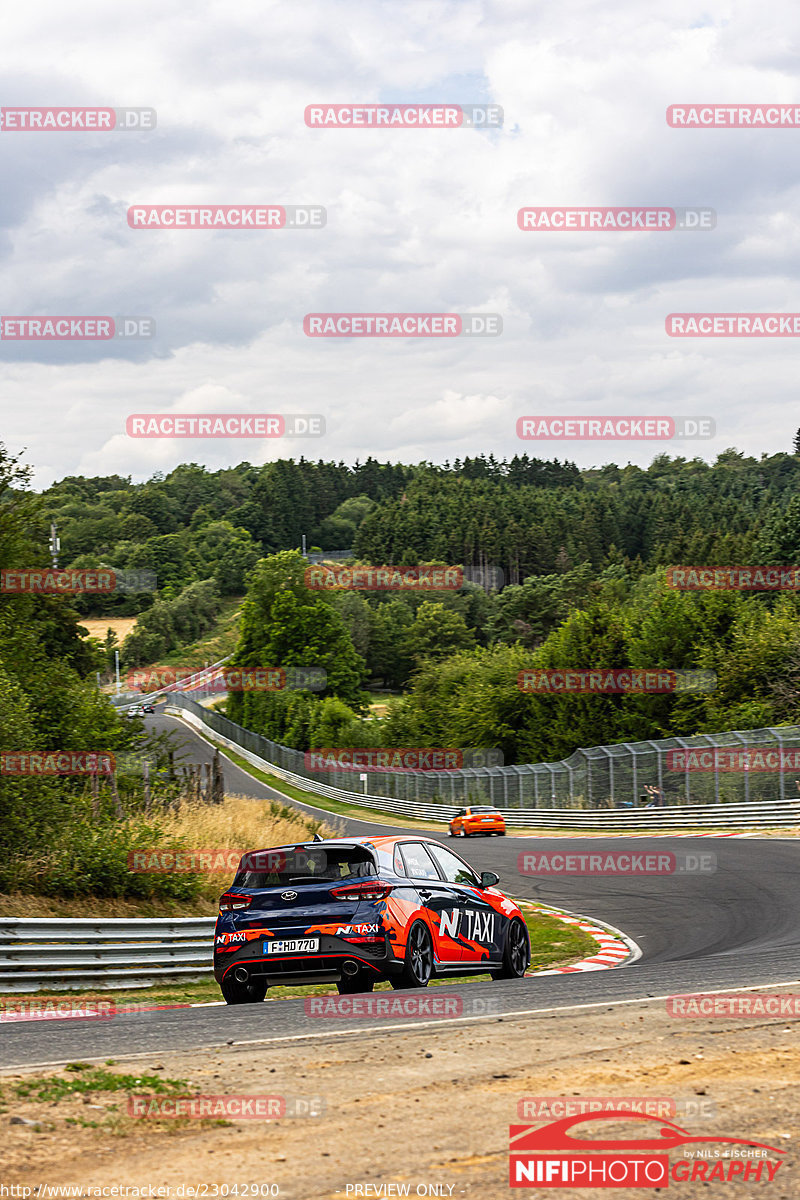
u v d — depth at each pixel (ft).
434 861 37.50
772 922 58.13
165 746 105.40
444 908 35.91
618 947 56.18
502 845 129.39
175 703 417.49
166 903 57.82
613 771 143.33
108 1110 17.02
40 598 128.98
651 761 135.95
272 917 33.50
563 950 56.70
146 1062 20.74
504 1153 14.96
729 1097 17.51
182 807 76.48
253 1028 25.36
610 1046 21.47
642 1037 22.39
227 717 379.55
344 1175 14.16
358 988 33.91
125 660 466.29
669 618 196.24
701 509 617.62
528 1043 21.97
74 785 76.59
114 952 45.93
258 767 294.66
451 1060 20.38
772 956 40.04
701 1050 20.94
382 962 32.55
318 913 33.14
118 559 570.46
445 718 266.77
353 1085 18.49
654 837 119.96
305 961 32.96
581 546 590.14
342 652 367.25
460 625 433.48
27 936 42.80
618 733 193.06
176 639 497.05
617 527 640.17
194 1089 18.30
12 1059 21.54
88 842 56.54
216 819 76.64
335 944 32.71
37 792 57.82
